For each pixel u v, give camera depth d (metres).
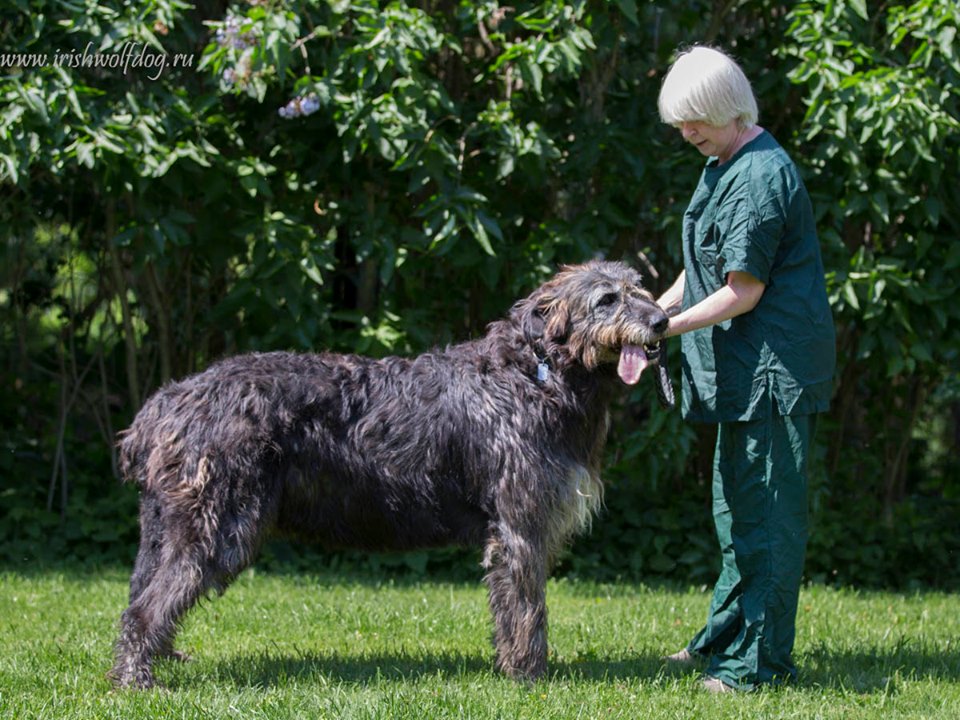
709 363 7.21
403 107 10.27
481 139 11.28
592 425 7.34
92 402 13.05
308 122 10.84
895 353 11.05
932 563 12.58
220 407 6.89
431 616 9.36
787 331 6.93
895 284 10.83
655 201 11.89
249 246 11.59
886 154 10.49
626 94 11.94
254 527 6.86
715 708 6.69
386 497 7.19
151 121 10.19
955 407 15.16
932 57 10.72
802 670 7.78
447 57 12.02
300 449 7.04
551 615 9.74
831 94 10.57
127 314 12.45
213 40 10.54
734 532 7.19
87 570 11.78
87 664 7.55
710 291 7.27
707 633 8.03
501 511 7.09
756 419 6.99
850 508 12.98
